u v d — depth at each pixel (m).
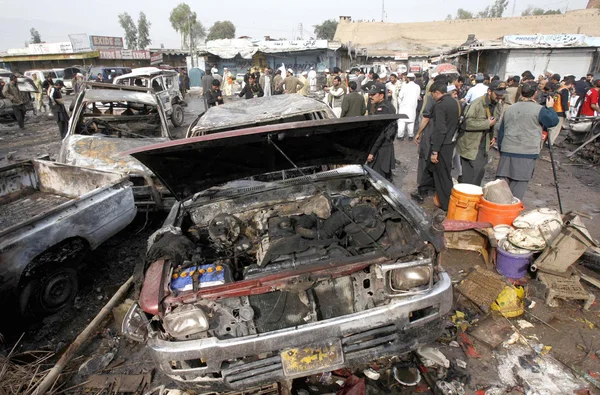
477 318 2.96
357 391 2.25
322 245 2.27
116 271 4.09
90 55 29.50
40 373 2.67
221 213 2.82
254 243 2.63
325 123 2.33
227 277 2.06
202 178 2.85
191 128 3.85
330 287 2.18
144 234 4.93
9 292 3.09
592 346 2.64
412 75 9.03
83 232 3.53
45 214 3.18
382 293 2.16
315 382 2.45
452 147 4.70
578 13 30.69
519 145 4.36
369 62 31.89
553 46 15.93
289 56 23.55
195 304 1.97
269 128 2.29
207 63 24.36
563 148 8.30
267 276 1.95
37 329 3.25
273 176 3.46
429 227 2.26
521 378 2.40
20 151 9.06
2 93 12.66
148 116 6.73
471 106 4.81
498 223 3.83
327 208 2.72
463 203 4.14
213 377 2.04
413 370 2.47
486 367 2.53
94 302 3.60
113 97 6.02
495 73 18.06
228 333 2.05
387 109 5.46
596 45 15.49
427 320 2.13
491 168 6.97
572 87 10.25
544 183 6.15
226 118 3.89
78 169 4.44
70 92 20.36
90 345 3.03
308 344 1.97
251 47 22.72
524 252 3.32
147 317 2.03
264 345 1.93
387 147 5.38
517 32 32.91
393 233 2.44
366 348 2.09
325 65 23.12
